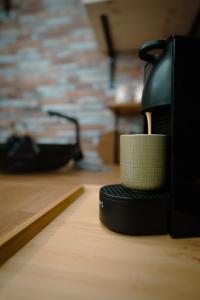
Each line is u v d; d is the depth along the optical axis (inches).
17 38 71.7
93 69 67.3
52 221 16.6
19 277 10.1
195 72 14.5
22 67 71.7
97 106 67.3
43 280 9.9
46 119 70.4
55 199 19.6
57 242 13.4
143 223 14.3
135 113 64.5
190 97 14.5
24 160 34.5
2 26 72.1
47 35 70.0
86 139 67.9
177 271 10.8
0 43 72.1
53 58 69.8
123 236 14.3
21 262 11.3
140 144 14.9
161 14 40.3
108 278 10.1
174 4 36.5
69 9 68.3
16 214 15.8
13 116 72.2
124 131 63.1
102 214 15.7
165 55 15.4
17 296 9.0
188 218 14.4
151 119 17.7
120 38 51.4
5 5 71.5
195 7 36.9
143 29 46.0
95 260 11.6
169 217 14.6
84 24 67.6
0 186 25.2
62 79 69.4
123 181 16.2
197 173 14.6
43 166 35.5
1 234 12.3
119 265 11.2
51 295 9.1
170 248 13.0
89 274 10.4
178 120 14.4
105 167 44.8
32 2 70.5
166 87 14.9
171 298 9.0
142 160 15.0
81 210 19.0
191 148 14.5
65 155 35.8
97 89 67.1
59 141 69.6
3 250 11.2
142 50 16.7
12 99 72.3
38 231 14.6
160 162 15.1
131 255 12.2
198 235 14.5
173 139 14.4
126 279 10.1
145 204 14.2
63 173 36.4
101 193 15.9
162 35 48.9
